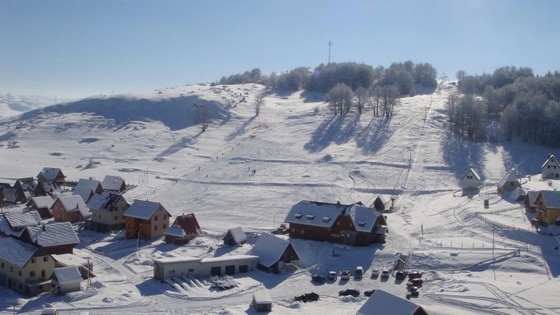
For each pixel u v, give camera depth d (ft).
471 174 389.80
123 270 237.04
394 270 241.14
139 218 287.28
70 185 436.76
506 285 212.64
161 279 221.46
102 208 305.12
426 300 202.39
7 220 264.93
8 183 416.46
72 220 323.98
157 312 187.42
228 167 471.21
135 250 267.39
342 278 230.48
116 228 305.73
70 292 203.41
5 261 215.51
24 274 205.77
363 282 227.20
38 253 209.15
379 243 275.18
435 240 272.72
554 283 215.72
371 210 279.28
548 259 239.71
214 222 322.34
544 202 274.16
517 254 244.83
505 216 296.30
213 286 215.92
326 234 279.49
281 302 200.23
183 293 206.69
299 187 403.75
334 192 391.04
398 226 307.17
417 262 247.09
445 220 309.22
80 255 257.34
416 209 349.00
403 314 159.74
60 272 204.95
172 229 282.77
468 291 207.92
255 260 243.40
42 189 393.91
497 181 412.57
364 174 434.30
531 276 225.35
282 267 241.76
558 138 498.69
